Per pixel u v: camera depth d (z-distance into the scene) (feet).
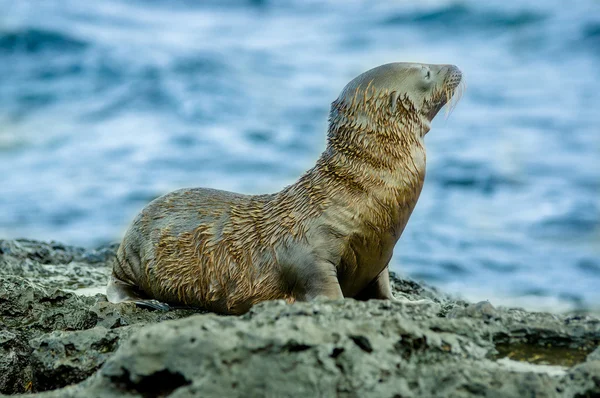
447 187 288.10
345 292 96.68
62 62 444.96
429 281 199.21
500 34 535.60
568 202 269.03
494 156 319.27
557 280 202.39
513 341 75.05
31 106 398.42
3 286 103.24
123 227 252.21
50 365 81.15
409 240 231.71
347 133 95.20
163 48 474.49
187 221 102.78
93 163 316.81
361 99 94.89
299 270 93.40
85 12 555.69
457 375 66.69
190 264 100.99
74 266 133.80
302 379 64.23
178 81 415.44
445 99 97.09
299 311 70.54
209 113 379.55
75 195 279.90
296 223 94.58
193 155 323.16
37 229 249.55
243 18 601.62
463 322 74.18
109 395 66.74
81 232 248.11
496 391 65.67
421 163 95.81
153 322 97.50
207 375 64.03
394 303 75.41
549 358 72.90
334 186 94.02
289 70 463.83
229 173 304.09
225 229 99.76
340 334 67.15
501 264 212.64
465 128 363.35
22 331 98.17
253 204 100.17
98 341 82.38
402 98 94.53
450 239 233.14
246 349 64.90
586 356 73.05
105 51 454.40
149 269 104.32
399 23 567.18
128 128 361.92
